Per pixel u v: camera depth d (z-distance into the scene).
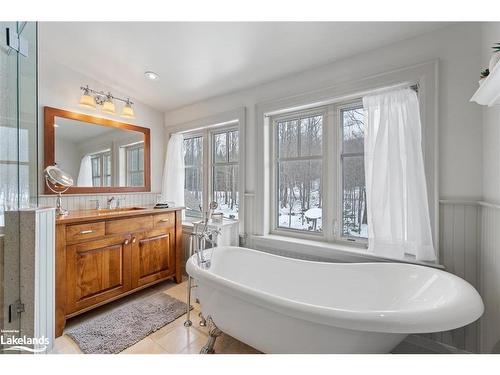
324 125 2.18
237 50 1.99
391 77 1.70
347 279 1.68
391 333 1.04
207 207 3.04
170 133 3.30
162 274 2.60
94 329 1.82
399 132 1.65
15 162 1.30
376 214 1.70
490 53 1.30
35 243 1.33
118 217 2.20
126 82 2.64
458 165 1.48
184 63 2.25
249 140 2.53
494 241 1.24
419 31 1.58
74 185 2.47
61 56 2.26
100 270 2.05
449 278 1.29
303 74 2.16
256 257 2.03
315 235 2.24
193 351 1.61
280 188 2.48
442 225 1.53
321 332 1.13
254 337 1.35
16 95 1.30
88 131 2.58
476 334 1.41
